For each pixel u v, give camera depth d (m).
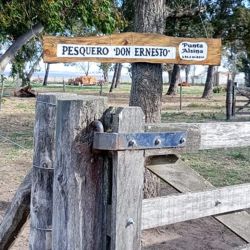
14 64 15.23
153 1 4.62
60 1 9.23
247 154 8.98
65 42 3.29
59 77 75.94
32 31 10.08
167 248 4.37
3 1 9.29
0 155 8.23
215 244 4.52
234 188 2.36
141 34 3.56
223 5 24.38
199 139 2.20
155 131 1.99
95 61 3.41
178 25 22.52
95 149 1.82
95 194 1.84
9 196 5.63
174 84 34.16
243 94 16.39
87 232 1.83
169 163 2.22
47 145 2.13
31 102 22.16
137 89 4.64
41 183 2.17
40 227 2.17
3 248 2.64
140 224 1.89
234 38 25.58
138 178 1.85
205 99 29.53
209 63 3.80
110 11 9.84
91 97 1.91
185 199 2.13
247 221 2.57
